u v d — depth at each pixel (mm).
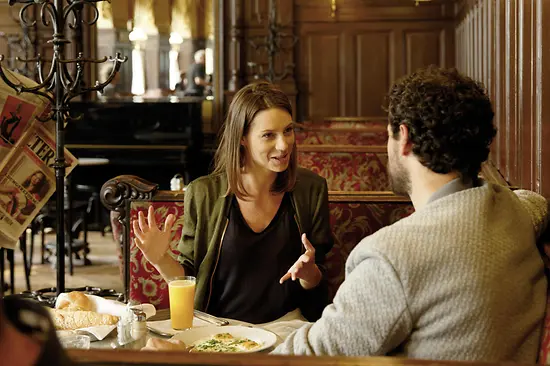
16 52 8461
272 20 7949
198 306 2373
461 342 1405
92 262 6754
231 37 8422
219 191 2441
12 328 786
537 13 2578
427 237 1439
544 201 1861
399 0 8148
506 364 1086
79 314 1973
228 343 1882
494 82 4316
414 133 1539
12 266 5059
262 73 8312
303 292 2436
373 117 8242
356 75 8273
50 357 786
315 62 8289
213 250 2375
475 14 5734
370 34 8227
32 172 2383
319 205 2494
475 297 1406
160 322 2094
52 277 6152
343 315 1436
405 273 1406
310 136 6617
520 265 1513
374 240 1455
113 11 8445
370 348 1417
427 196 1578
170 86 8562
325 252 2525
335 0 8188
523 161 2930
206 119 8562
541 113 2484
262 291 2379
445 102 1518
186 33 8500
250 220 2402
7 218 2342
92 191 8023
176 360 1045
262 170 2363
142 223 2176
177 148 7965
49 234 8172
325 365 1057
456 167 1545
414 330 1440
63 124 2389
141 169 8094
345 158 5312
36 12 8344
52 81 2428
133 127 8180
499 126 3916
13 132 2340
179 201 2926
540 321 1527
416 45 8172
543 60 2492
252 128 2303
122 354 1052
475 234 1451
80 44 8414
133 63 8531
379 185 5309
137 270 2918
